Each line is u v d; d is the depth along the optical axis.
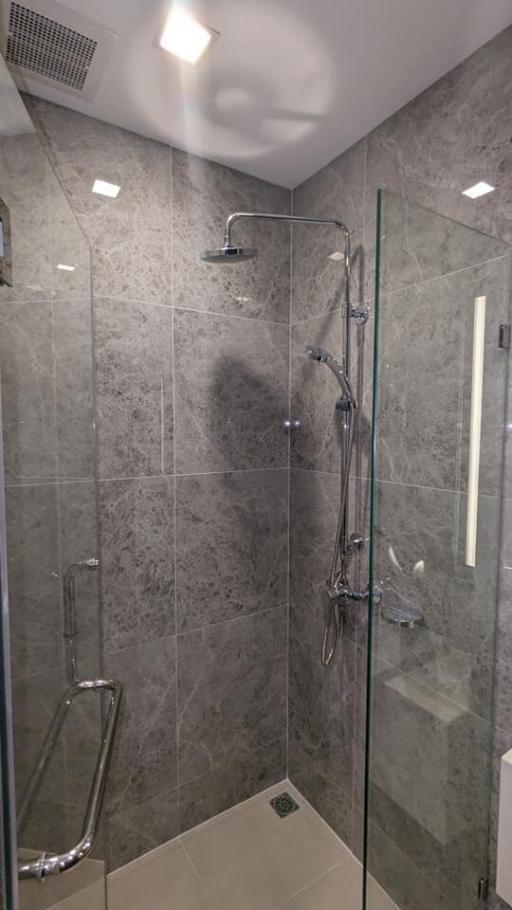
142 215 1.35
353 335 1.41
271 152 1.43
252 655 1.68
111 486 1.34
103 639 1.35
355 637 1.45
